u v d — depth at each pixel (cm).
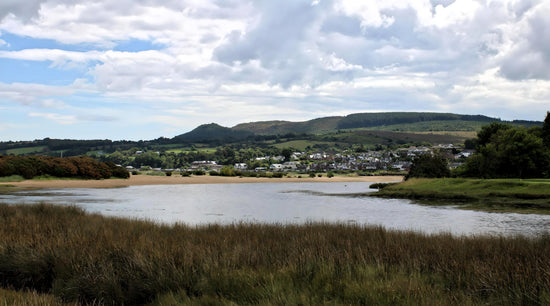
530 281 674
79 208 2130
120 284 776
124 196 4934
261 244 1012
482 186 3975
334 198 4816
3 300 613
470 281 718
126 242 1016
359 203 3969
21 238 1070
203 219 2527
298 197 5062
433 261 853
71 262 868
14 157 7600
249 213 2986
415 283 657
